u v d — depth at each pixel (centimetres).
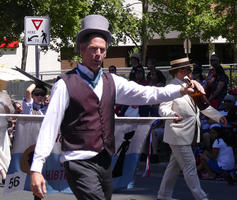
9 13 2019
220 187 822
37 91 775
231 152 877
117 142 510
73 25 2225
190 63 648
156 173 966
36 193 336
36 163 337
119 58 3906
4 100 796
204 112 552
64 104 353
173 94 375
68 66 3806
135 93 374
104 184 362
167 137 638
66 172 359
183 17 2662
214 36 2680
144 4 2800
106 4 2411
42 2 2061
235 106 977
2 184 816
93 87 362
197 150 944
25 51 2636
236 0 2338
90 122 356
